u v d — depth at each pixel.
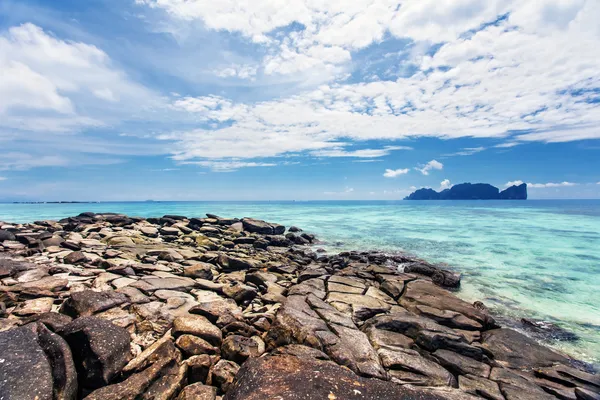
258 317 7.77
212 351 5.89
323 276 12.24
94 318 5.38
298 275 13.23
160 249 15.22
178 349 5.68
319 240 26.42
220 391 5.12
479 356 6.89
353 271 13.98
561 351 8.05
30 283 8.11
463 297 12.15
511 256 19.89
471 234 29.94
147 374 4.78
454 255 20.20
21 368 4.17
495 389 5.74
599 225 37.62
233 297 9.21
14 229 19.09
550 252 21.14
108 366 4.65
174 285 9.20
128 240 17.23
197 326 6.34
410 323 7.64
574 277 15.01
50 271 9.62
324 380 4.46
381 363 6.20
